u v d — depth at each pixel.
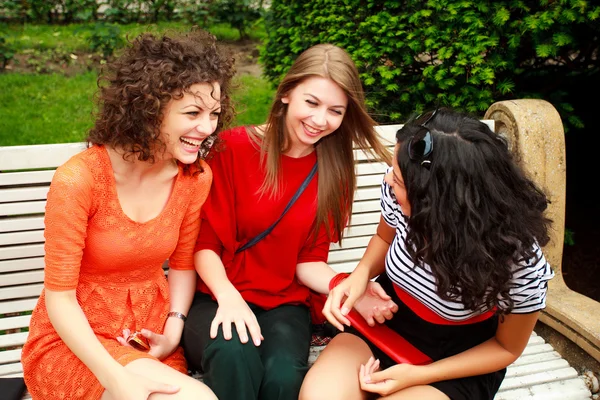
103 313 2.14
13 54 6.55
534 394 2.47
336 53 2.25
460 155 1.82
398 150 1.95
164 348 2.19
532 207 1.90
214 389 2.06
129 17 8.62
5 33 7.05
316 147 2.43
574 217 4.62
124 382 1.88
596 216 4.63
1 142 4.85
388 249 2.36
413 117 2.04
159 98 1.91
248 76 6.73
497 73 3.76
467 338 2.16
